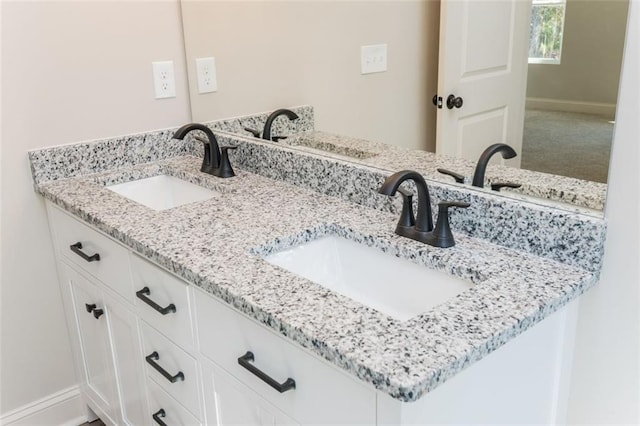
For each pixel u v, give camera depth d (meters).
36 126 1.75
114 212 1.51
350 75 1.56
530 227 1.17
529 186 1.19
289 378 1.00
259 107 1.85
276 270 1.13
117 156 1.92
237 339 1.11
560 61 1.08
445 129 1.36
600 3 1.02
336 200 1.57
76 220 1.66
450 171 1.36
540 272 1.09
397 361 0.81
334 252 1.42
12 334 1.88
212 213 1.48
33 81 1.71
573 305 1.14
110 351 1.70
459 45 1.31
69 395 2.04
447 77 1.34
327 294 1.03
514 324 0.91
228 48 1.87
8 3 1.63
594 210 1.09
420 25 1.39
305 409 0.98
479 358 0.86
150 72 1.93
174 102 2.01
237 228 1.37
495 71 1.21
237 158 1.93
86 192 1.69
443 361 0.81
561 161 1.12
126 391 1.68
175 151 2.05
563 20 1.08
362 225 1.37
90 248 1.62
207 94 1.98
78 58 1.77
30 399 1.96
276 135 1.82
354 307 0.98
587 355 1.16
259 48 1.79
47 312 1.93
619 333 1.10
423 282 1.22
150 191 1.95
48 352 1.97
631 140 1.01
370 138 1.56
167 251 1.24
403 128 1.47
